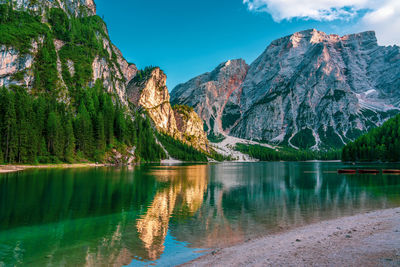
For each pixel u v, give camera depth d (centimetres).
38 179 6375
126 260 1725
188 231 2448
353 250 1620
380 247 1641
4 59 14412
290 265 1432
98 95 18550
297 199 4319
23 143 10494
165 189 5412
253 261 1556
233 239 2180
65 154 12319
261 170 14000
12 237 2272
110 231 2455
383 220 2567
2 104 10275
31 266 1647
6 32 15575
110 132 16175
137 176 8069
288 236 2178
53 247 2011
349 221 2659
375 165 16188
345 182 6875
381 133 19750
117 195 4525
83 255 1831
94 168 11500
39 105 12138
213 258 1686
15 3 18862
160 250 1922
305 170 13600
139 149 19125
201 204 3869
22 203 3709
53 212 3228
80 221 2833
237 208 3569
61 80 16562
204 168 15612
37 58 16150
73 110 16150
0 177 6700
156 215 3133
